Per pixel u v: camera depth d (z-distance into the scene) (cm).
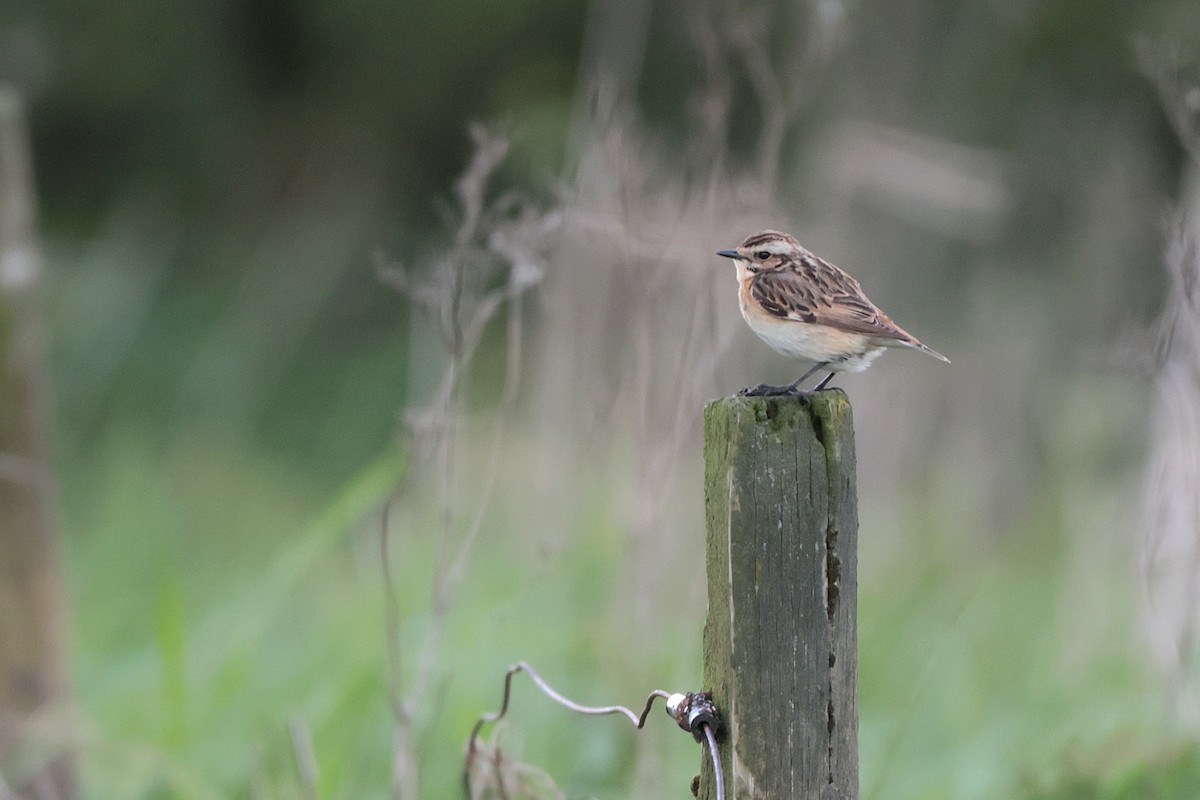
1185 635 932
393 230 2683
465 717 875
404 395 2181
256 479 1816
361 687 876
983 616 1225
